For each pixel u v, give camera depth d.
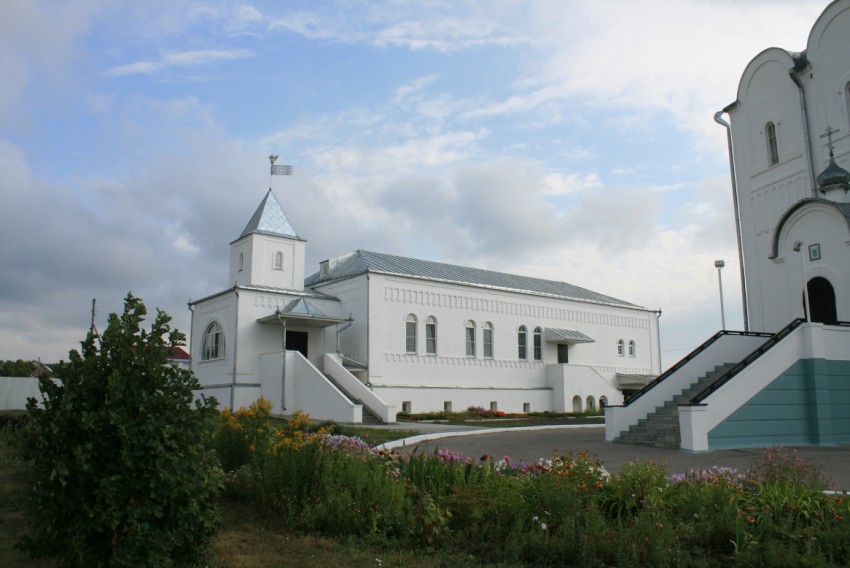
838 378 18.95
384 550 7.89
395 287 35.94
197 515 6.63
